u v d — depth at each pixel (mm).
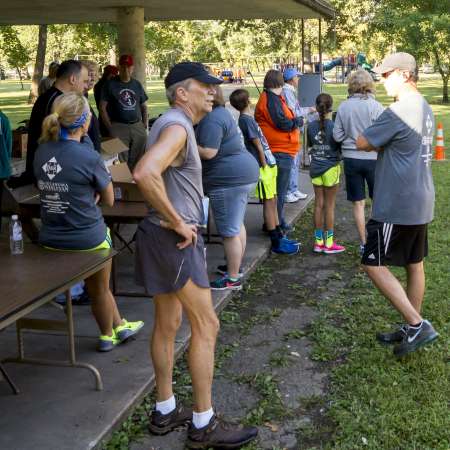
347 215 8688
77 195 3715
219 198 5297
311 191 9930
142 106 8875
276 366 4270
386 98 28375
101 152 6836
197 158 3066
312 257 6754
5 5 9148
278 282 5988
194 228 3061
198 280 3080
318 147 6559
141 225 3133
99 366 4070
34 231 5188
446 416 3562
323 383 4027
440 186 10008
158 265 3076
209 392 3254
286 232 7496
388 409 3641
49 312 5020
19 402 3621
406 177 4094
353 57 44719
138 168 2809
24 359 3787
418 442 3336
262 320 5082
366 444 3312
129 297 5348
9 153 5332
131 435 3426
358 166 6223
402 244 4215
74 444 3209
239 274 5656
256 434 3371
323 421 3584
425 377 4031
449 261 6324
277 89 6859
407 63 4070
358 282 5902
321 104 6473
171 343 3373
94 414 3484
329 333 4738
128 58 8344
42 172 3742
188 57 56625
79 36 26984
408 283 4406
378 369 4145
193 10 10531
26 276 3287
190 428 3299
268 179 6609
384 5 30188
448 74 26875
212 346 3209
